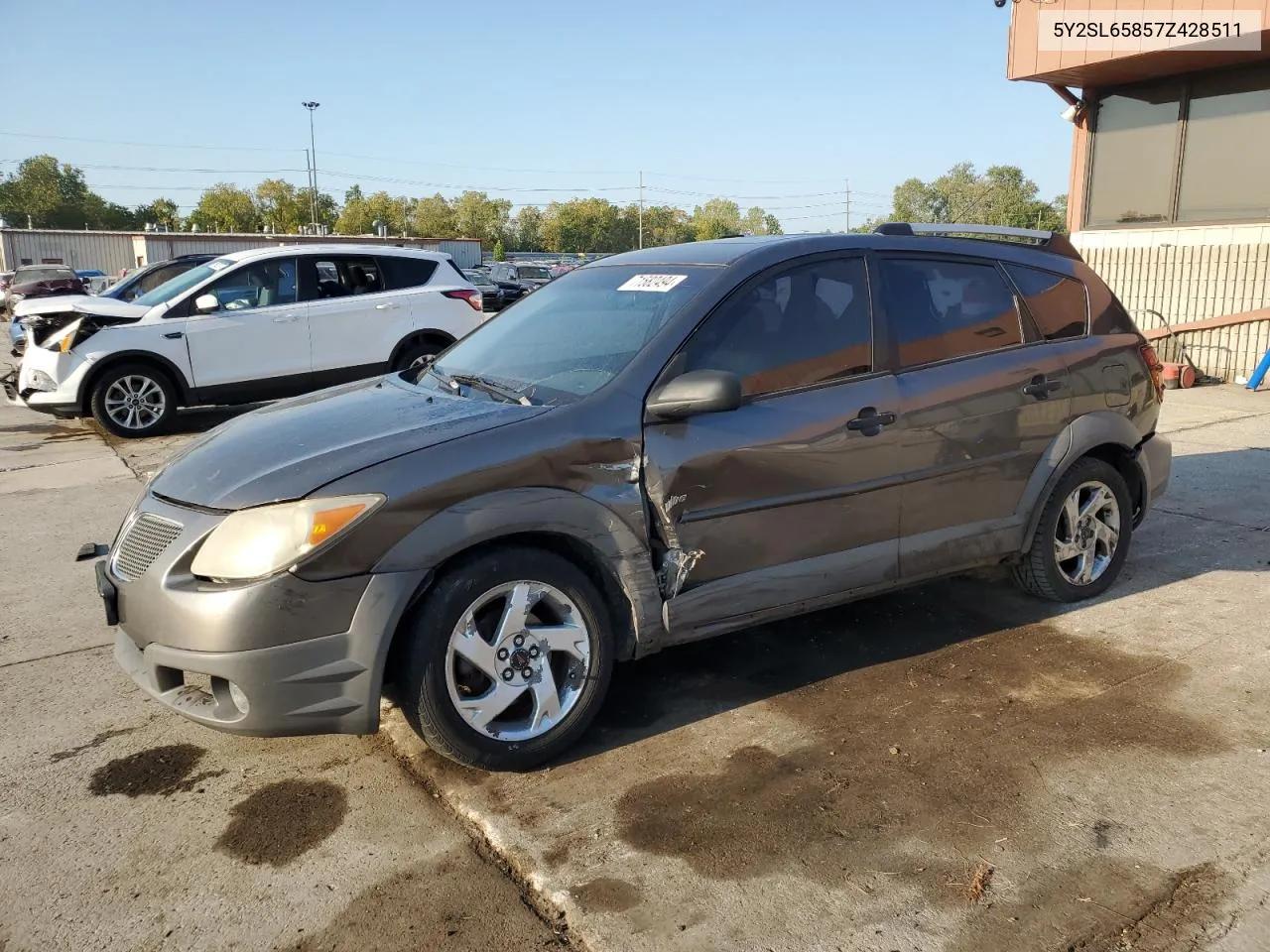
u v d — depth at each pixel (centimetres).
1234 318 1093
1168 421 905
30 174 9650
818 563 374
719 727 357
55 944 249
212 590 288
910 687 386
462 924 254
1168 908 253
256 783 326
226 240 4300
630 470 331
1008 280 437
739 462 349
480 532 303
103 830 299
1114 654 413
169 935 252
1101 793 307
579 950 243
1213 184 1119
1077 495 455
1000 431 416
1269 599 470
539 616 331
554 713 327
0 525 661
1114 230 1220
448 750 311
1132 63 1075
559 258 7406
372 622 291
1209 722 352
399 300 1059
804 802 306
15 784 327
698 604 347
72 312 982
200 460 335
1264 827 288
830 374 377
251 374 1011
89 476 812
